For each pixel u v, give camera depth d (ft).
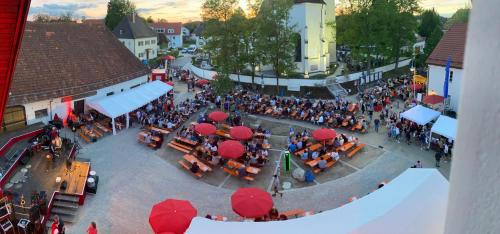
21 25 24.21
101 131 116.37
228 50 185.68
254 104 141.28
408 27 208.85
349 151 102.06
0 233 62.69
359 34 200.03
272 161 98.17
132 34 297.53
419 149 103.30
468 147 4.51
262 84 183.01
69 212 73.61
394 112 135.44
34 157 91.61
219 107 145.69
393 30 208.54
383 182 78.69
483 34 4.24
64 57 135.33
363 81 190.70
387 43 201.16
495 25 4.07
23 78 116.67
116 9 392.88
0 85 30.48
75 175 83.46
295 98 160.76
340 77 183.42
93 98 132.26
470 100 4.49
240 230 39.75
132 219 72.95
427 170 47.55
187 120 131.03
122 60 157.89
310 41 191.62
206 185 86.53
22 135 97.35
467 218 4.50
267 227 39.06
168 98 148.66
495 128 4.10
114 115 113.70
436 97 130.11
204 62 243.40
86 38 150.82
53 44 136.36
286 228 37.88
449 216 4.92
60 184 79.15
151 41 318.65
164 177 89.61
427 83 144.05
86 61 141.69
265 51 172.86
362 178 88.48
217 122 125.49
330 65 218.38
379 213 36.76
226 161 95.81
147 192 82.74
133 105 122.42
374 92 160.04
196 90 178.09
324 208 76.79
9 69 28.76
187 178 89.51
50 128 102.83
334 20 221.05
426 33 311.88
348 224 35.96
